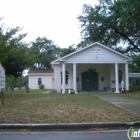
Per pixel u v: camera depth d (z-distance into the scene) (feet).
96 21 102.68
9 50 59.21
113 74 89.66
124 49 110.83
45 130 23.50
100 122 24.58
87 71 94.02
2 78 39.40
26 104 41.34
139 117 27.53
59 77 90.79
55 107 36.68
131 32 99.66
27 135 21.45
